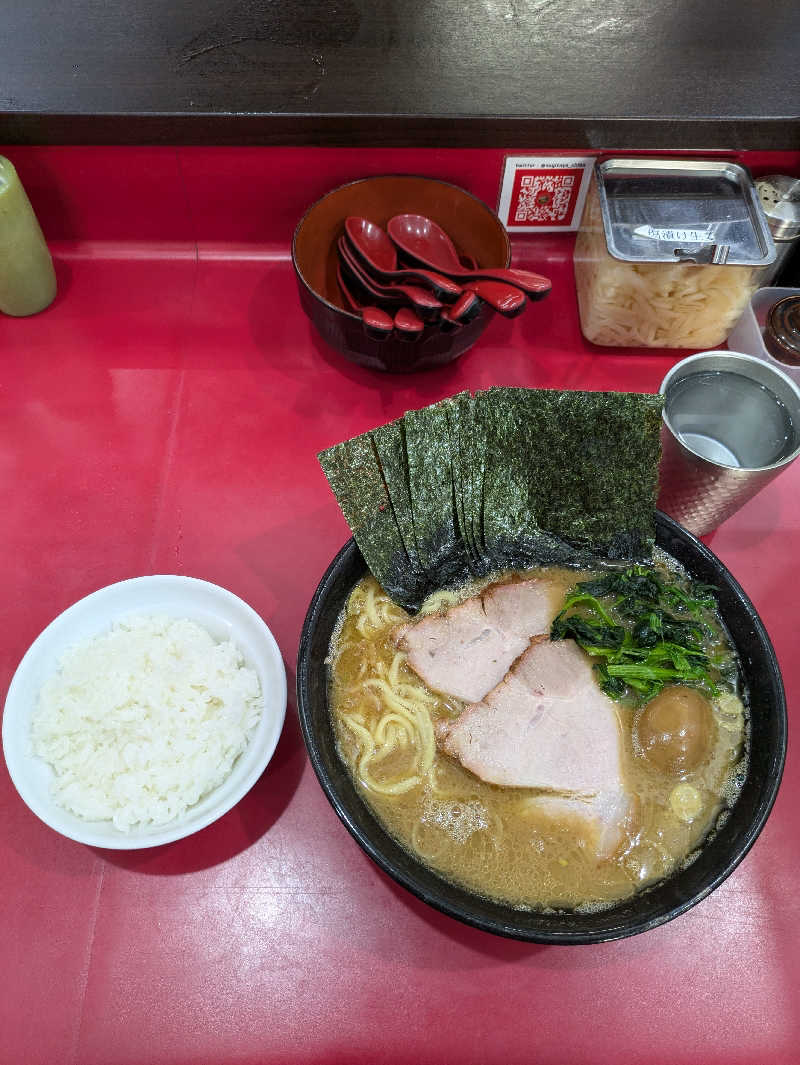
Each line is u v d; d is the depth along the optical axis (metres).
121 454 0.53
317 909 0.41
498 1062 0.38
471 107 0.51
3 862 0.41
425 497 0.41
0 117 0.50
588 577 0.44
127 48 0.52
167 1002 0.39
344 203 0.54
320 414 0.55
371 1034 0.38
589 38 0.53
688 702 0.39
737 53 0.53
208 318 0.59
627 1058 0.38
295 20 0.53
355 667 0.42
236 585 0.49
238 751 0.41
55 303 0.59
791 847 0.43
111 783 0.39
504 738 0.39
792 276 0.60
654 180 0.53
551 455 0.41
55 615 0.48
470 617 0.43
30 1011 0.38
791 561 0.51
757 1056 0.38
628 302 0.53
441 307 0.48
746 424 0.49
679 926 0.40
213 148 0.53
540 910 0.35
